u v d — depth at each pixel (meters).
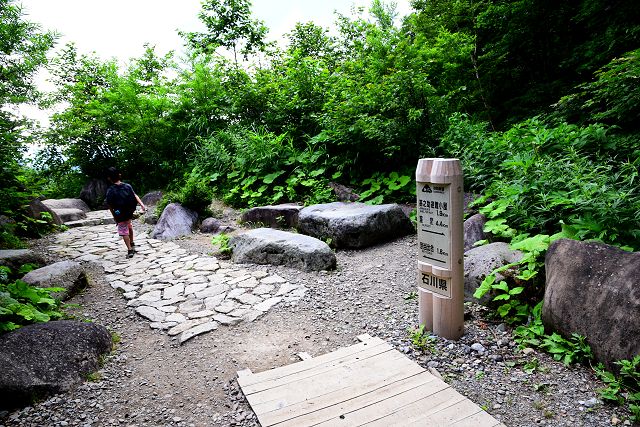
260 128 10.55
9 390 2.75
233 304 4.42
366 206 6.57
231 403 2.77
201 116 12.18
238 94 11.84
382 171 7.96
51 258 6.47
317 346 3.52
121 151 13.11
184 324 4.00
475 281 3.93
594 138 5.56
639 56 4.89
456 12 10.08
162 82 13.92
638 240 3.58
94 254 6.68
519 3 8.82
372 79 8.65
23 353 3.01
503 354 3.14
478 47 10.35
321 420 2.46
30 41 7.37
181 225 7.84
